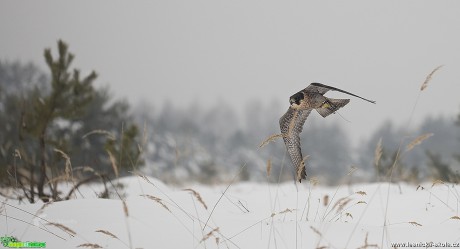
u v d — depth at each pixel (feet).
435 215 81.87
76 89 123.85
